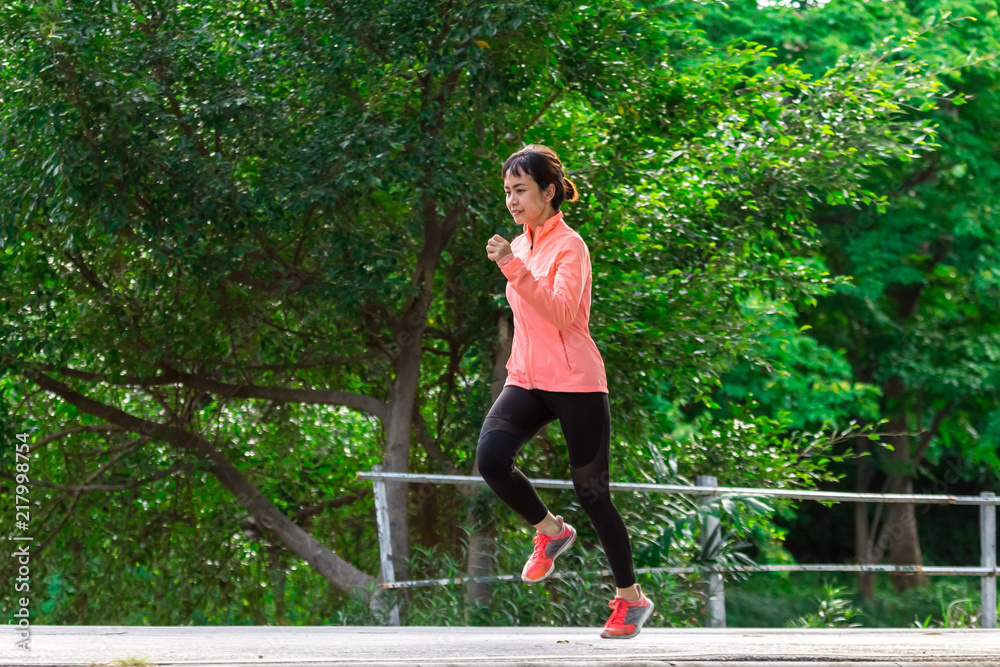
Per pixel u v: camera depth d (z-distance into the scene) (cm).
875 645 373
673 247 1172
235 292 1103
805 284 1207
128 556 1252
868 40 1706
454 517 1120
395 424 1111
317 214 997
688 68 1151
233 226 957
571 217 1077
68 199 881
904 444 2142
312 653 298
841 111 1194
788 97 1380
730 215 1170
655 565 877
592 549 963
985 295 1953
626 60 1047
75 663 258
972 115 1723
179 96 989
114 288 1095
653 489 787
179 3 998
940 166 1764
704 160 1170
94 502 1244
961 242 1877
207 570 1261
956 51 1647
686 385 1184
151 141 931
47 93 890
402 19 947
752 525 1070
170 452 1192
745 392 1748
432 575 950
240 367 1143
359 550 1310
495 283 1070
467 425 1119
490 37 907
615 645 351
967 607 898
